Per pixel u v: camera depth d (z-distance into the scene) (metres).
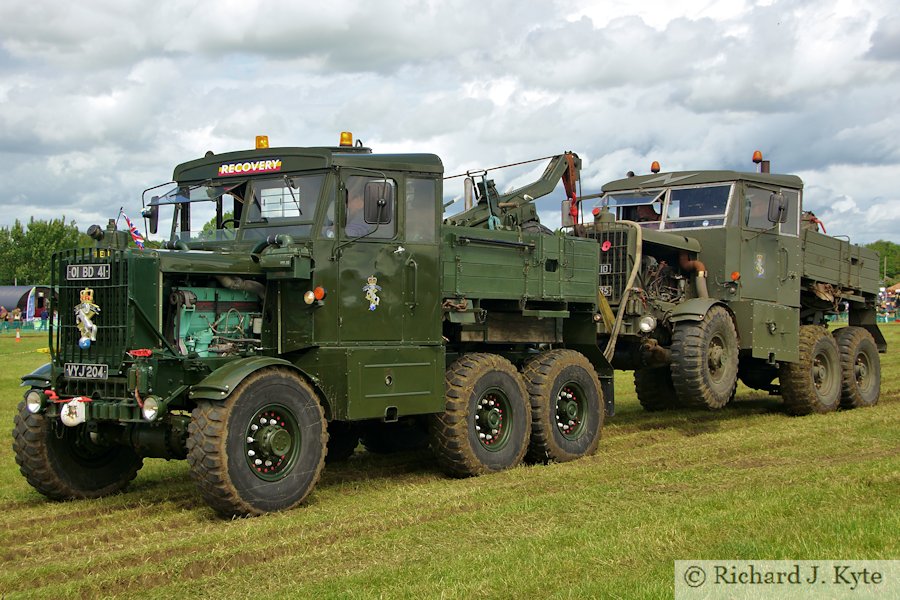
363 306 7.75
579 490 7.40
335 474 8.75
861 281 14.95
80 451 7.68
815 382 12.94
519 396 8.91
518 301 9.32
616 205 12.87
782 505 6.46
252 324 7.63
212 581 5.18
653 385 13.37
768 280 12.38
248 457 6.82
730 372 11.48
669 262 12.40
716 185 12.18
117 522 6.85
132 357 6.88
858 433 10.17
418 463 9.34
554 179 11.77
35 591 5.10
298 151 7.77
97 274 7.10
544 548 5.58
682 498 6.94
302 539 6.04
